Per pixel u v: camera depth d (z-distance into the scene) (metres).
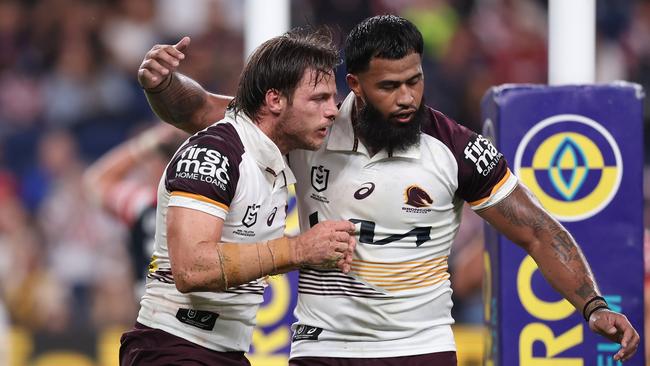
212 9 39.75
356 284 13.41
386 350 13.53
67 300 34.84
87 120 38.88
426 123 13.27
